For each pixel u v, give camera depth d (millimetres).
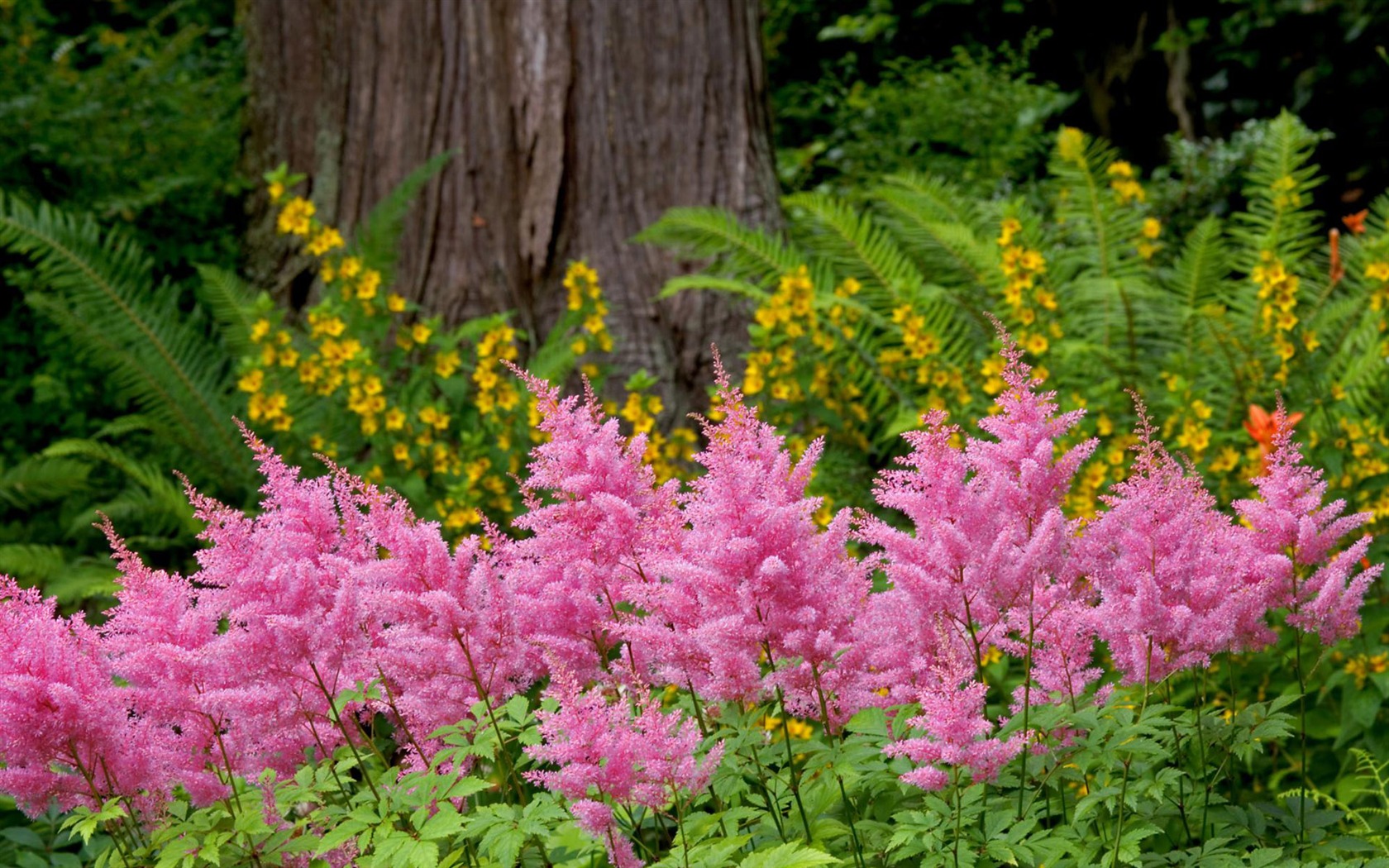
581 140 8344
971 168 11992
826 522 5676
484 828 3076
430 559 3156
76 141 9391
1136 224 8273
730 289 7035
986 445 3215
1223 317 6582
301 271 8781
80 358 8117
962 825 3061
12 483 7324
